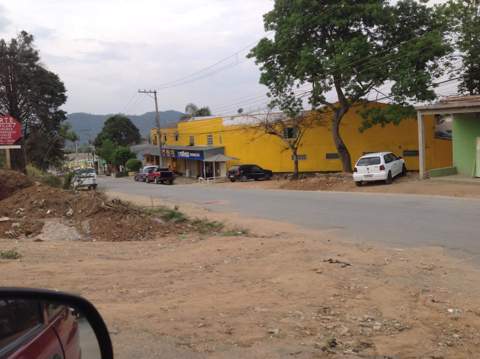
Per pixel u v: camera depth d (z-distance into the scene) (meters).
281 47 34.16
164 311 5.86
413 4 33.16
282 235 12.51
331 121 41.59
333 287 6.89
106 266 8.50
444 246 10.24
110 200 15.89
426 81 30.97
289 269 8.05
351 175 31.94
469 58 33.53
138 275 7.83
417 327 5.41
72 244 11.31
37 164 47.84
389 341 5.01
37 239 12.66
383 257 8.95
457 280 7.36
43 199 16.56
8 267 8.26
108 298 6.47
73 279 7.45
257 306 6.11
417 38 31.33
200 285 7.18
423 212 15.52
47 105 52.09
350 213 16.28
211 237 12.16
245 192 28.52
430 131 41.44
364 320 5.63
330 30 33.94
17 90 50.59
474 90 36.31
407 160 42.00
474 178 24.33
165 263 8.84
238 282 7.34
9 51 49.78
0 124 21.03
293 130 45.16
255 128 46.00
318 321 5.58
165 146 60.41
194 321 5.52
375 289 6.81
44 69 52.16
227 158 48.56
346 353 4.71
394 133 42.22
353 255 9.10
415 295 6.57
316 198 22.17
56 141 50.50
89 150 94.94
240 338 5.03
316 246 10.00
